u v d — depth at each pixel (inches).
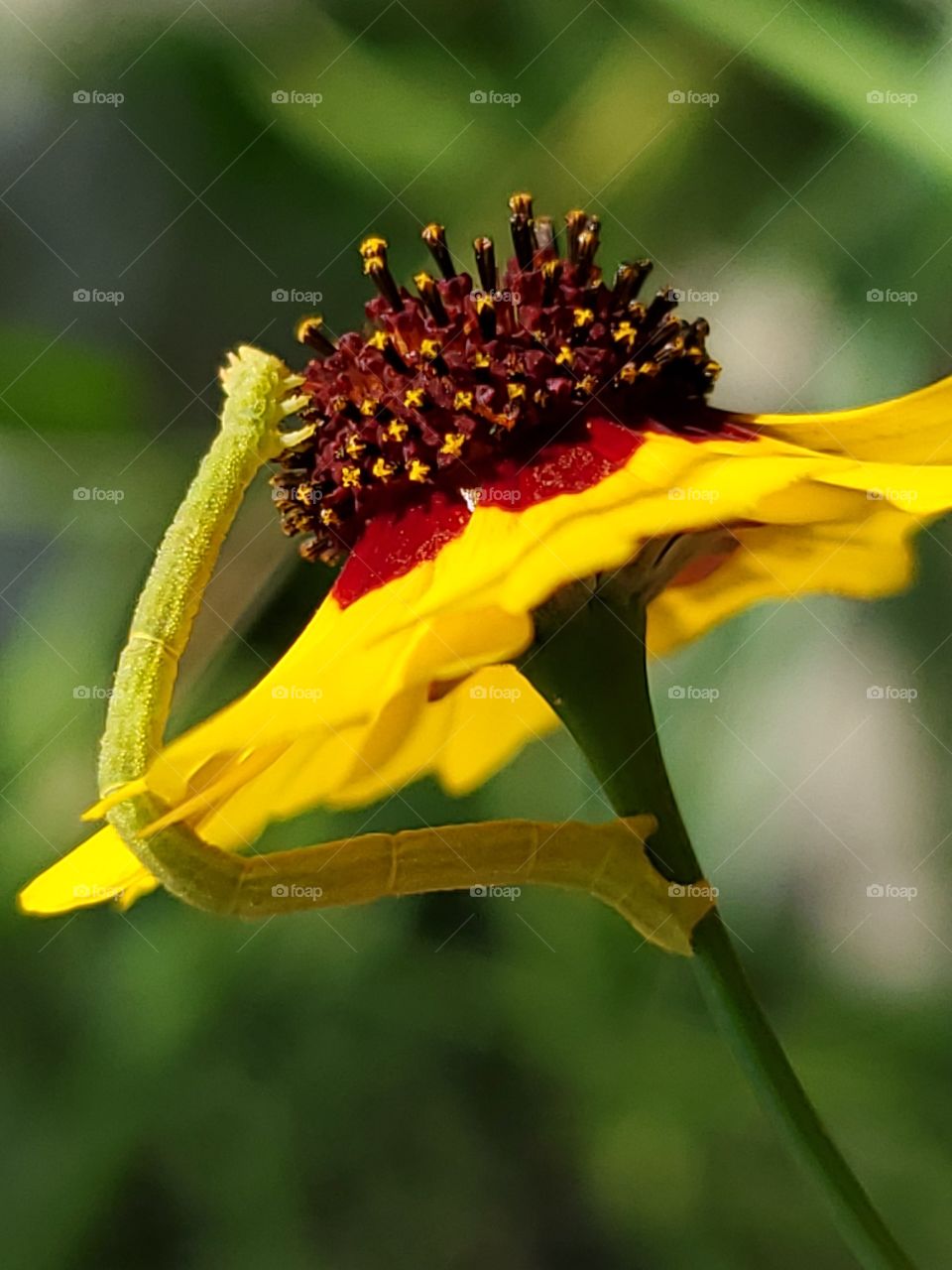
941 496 2.3
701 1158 3.5
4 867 3.5
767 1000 3.3
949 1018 3.3
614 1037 3.6
